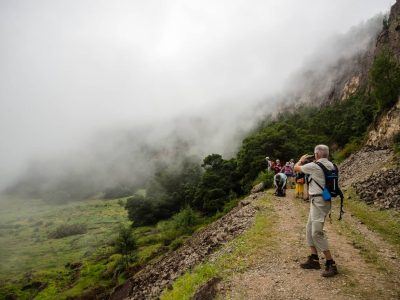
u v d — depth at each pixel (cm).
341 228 1357
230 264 1038
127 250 7869
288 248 1090
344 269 864
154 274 2938
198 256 1956
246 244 1209
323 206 799
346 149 4597
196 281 1056
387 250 1052
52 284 8519
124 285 4566
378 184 2023
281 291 777
